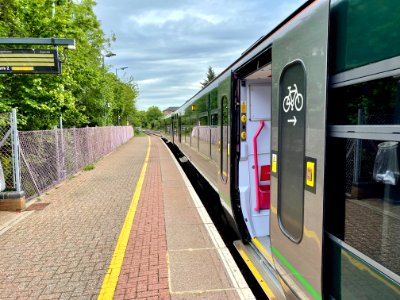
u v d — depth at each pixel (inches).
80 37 457.1
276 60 115.5
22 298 133.7
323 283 86.5
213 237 191.2
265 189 196.4
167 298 129.3
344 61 77.1
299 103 97.8
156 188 342.3
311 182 90.7
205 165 350.3
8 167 273.7
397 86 62.6
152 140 1540.4
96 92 791.1
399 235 64.2
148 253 173.6
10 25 361.4
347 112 76.6
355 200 75.4
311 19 89.7
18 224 227.9
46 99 350.6
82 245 187.8
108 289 138.5
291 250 105.5
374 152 69.2
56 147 372.5
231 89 193.6
